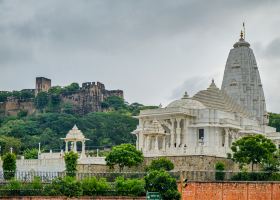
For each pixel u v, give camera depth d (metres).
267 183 145.75
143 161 168.50
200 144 194.88
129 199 128.62
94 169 162.12
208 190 139.88
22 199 123.56
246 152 155.50
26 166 164.12
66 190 125.31
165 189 122.88
